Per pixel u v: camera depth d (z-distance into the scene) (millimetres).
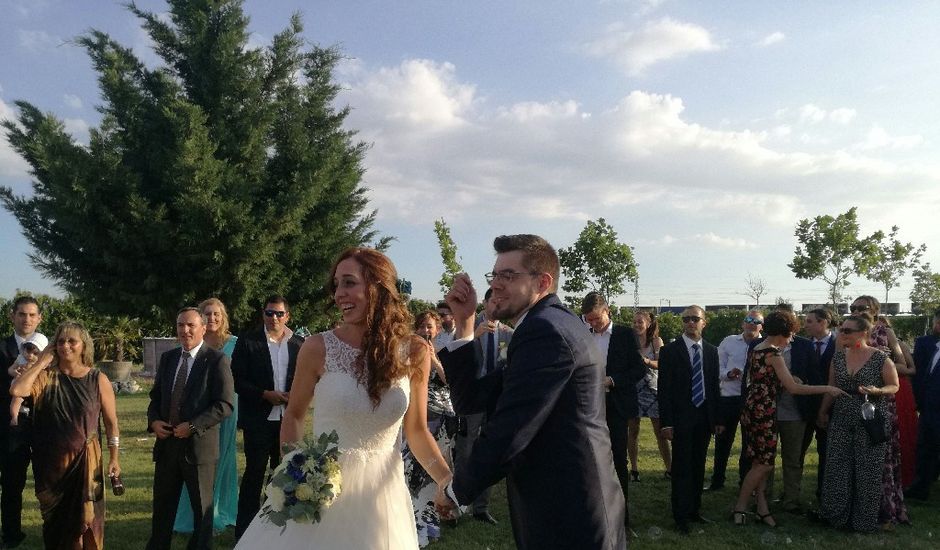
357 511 3258
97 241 21328
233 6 24328
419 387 3588
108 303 22375
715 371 6633
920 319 23219
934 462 7844
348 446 3320
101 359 26500
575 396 2521
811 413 7312
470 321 3115
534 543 2504
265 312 6168
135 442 11023
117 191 21344
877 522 6445
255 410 5934
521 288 2725
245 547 3248
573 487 2467
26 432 5922
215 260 21734
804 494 7887
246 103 24234
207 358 5352
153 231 21078
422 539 5867
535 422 2418
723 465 8125
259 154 23859
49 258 22672
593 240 27922
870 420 6352
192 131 21328
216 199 21250
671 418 6438
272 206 22516
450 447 6227
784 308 6684
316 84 26078
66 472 5031
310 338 3479
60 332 5141
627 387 6238
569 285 28234
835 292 28000
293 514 3057
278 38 25547
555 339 2502
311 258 25016
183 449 5191
